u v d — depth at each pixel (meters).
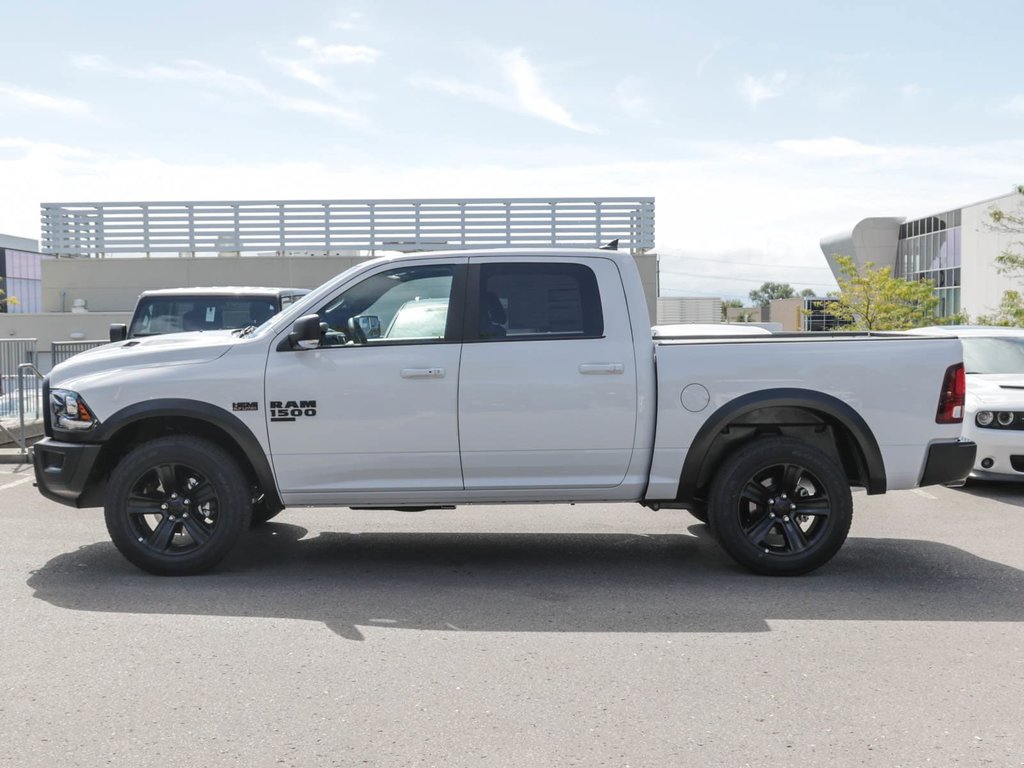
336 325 6.34
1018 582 6.25
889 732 3.87
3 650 4.84
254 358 6.26
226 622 5.33
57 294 27.70
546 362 6.23
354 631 5.18
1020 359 10.84
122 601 5.73
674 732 3.86
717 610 5.59
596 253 6.38
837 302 45.38
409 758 3.62
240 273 27.66
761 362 6.27
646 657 4.77
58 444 6.29
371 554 7.04
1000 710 4.09
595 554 7.06
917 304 45.50
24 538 7.46
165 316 10.75
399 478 6.30
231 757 3.62
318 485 6.30
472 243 27.66
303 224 27.81
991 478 9.50
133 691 4.28
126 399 6.23
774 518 6.36
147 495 6.36
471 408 6.21
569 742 3.76
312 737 3.80
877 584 6.19
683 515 8.59
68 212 28.05
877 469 6.36
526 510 8.81
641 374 6.26
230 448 6.48
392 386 6.21
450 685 4.37
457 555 7.03
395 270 6.39
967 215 55.31
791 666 4.63
